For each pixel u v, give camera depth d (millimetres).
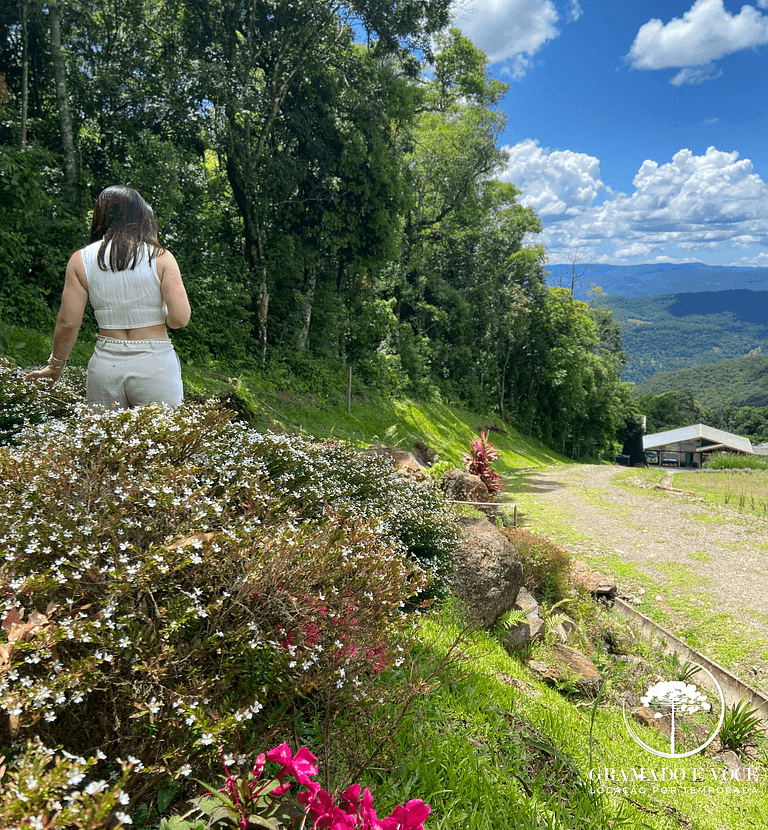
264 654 1845
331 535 2238
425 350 41250
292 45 23312
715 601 10055
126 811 1502
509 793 2553
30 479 2090
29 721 1396
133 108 20953
